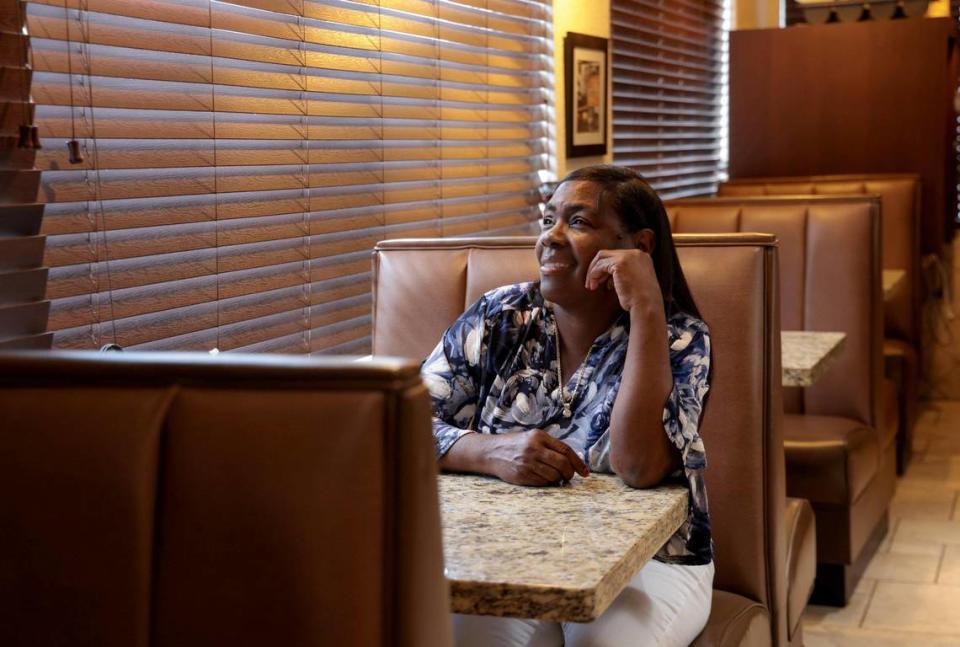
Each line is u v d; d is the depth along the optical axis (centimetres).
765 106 603
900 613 331
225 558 89
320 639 87
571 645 166
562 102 418
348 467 87
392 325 239
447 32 345
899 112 576
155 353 96
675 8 559
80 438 92
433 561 90
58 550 92
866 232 350
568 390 179
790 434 338
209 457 89
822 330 355
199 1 239
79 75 208
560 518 145
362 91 303
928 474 482
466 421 190
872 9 605
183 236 238
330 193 296
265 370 91
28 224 187
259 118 265
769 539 212
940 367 616
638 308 165
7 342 181
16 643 93
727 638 190
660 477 161
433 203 350
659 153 557
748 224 369
